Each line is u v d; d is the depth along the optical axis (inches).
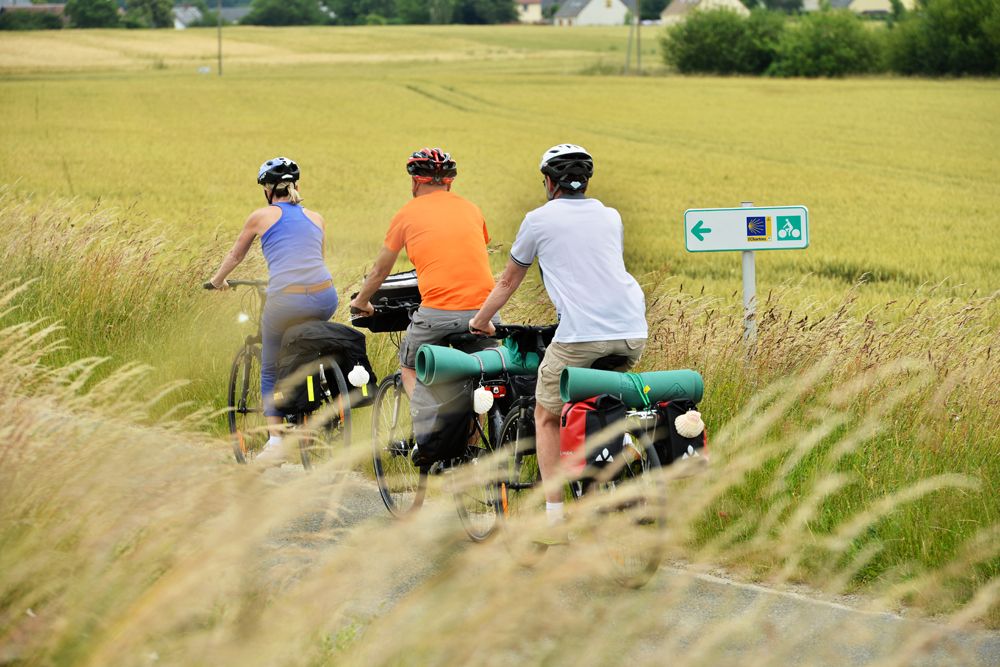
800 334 730.8
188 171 3107.8
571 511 300.8
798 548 470.9
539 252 480.1
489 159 3572.8
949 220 2437.3
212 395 774.5
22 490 299.0
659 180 3161.9
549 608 250.8
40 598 272.7
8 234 1031.6
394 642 244.2
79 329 896.9
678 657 264.5
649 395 457.7
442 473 541.0
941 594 432.8
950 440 585.3
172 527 287.3
